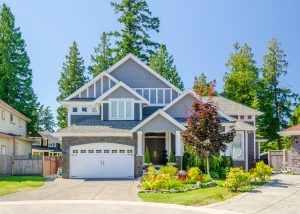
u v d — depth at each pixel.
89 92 34.97
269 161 34.06
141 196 19.16
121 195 19.67
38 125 104.56
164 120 29.17
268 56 53.38
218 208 15.76
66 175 29.33
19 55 50.97
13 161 33.38
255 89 52.03
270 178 26.17
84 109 34.41
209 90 25.23
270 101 51.81
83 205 16.70
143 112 34.75
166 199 18.09
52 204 17.02
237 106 36.94
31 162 33.47
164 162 31.95
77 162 29.45
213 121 24.58
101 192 20.86
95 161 29.47
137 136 29.56
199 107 25.34
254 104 49.72
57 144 70.25
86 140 29.59
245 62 53.53
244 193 19.44
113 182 25.97
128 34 57.72
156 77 35.34
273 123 51.22
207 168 25.11
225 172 26.12
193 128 24.69
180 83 56.50
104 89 34.88
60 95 63.53
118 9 58.66
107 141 29.59
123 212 14.99
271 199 17.75
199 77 58.25
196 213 14.74
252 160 34.56
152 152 33.97
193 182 22.66
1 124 38.94
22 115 45.72
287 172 30.52
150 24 58.75
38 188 22.80
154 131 29.12
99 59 60.59
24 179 28.66
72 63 63.69
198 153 24.78
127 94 32.84
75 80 63.22
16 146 43.75
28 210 15.53
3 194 20.23
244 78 51.69
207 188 21.48
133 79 35.34
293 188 21.14
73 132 29.45
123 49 57.25
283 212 14.91
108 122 32.09
